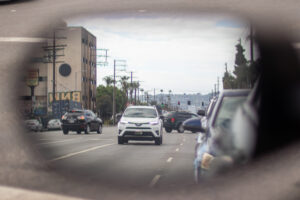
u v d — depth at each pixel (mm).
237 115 6023
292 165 7871
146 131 20219
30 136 15062
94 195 6887
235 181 6859
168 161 12609
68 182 7859
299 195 6656
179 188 7207
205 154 6289
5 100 16750
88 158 12422
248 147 5941
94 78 82062
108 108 92750
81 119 31438
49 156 11438
